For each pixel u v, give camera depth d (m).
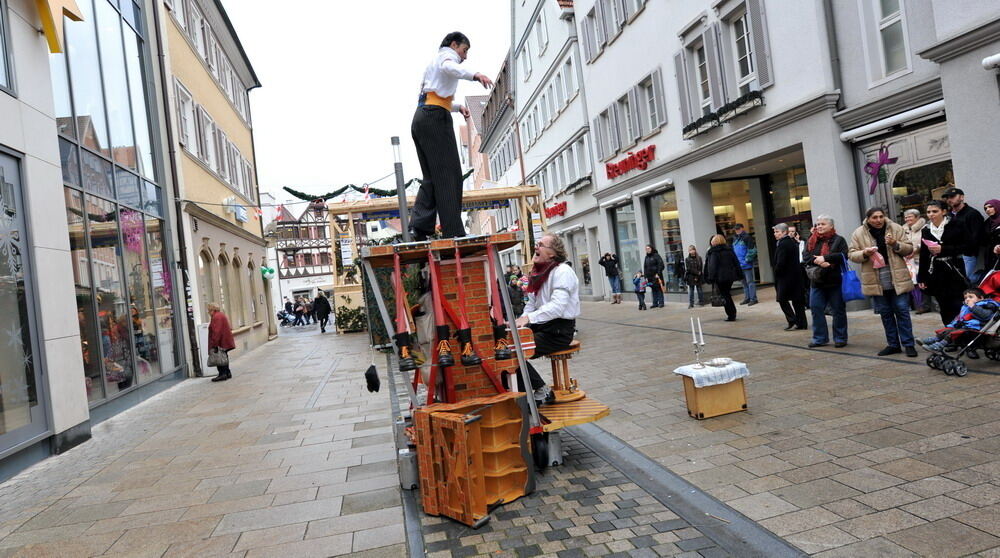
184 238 13.98
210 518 4.53
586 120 23.55
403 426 5.13
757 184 17.47
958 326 6.06
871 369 6.73
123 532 4.40
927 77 9.49
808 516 3.54
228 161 21.06
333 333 27.56
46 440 6.96
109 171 10.63
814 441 4.76
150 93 13.59
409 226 5.40
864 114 10.66
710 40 14.54
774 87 12.68
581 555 3.38
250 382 11.99
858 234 7.18
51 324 7.15
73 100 9.38
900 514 3.43
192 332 13.74
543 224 20.38
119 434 7.93
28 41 7.37
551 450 4.93
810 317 11.61
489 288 5.02
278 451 6.33
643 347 10.51
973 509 3.37
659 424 5.75
